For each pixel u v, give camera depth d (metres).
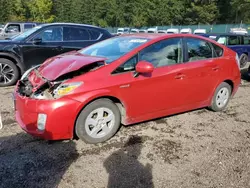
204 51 4.91
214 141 4.07
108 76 3.76
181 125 4.59
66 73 3.62
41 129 3.49
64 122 3.51
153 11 53.84
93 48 4.79
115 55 4.12
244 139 4.17
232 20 50.44
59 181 3.01
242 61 11.98
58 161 3.40
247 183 3.09
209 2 48.25
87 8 66.19
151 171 3.24
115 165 3.34
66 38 7.46
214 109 5.26
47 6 64.69
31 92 3.69
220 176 3.19
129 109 3.99
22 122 3.76
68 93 3.49
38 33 7.11
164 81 4.23
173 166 3.37
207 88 4.92
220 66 5.05
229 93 5.40
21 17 63.00
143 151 3.69
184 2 51.22
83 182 3.01
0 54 6.62
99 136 3.84
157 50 4.26
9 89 6.61
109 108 3.84
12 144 3.77
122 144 3.87
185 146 3.87
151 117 4.31
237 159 3.58
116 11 60.44
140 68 3.78
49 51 7.21
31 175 3.11
